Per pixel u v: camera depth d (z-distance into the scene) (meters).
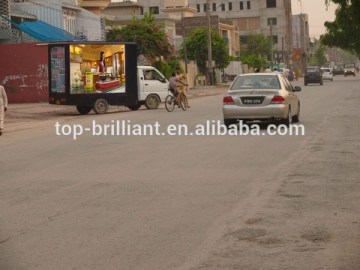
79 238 7.38
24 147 17.22
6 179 11.70
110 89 30.78
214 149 15.34
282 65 116.69
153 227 7.83
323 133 18.48
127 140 18.06
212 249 6.85
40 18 42.12
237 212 8.55
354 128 19.83
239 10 137.00
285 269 6.14
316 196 9.49
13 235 7.58
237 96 19.92
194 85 67.50
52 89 30.66
